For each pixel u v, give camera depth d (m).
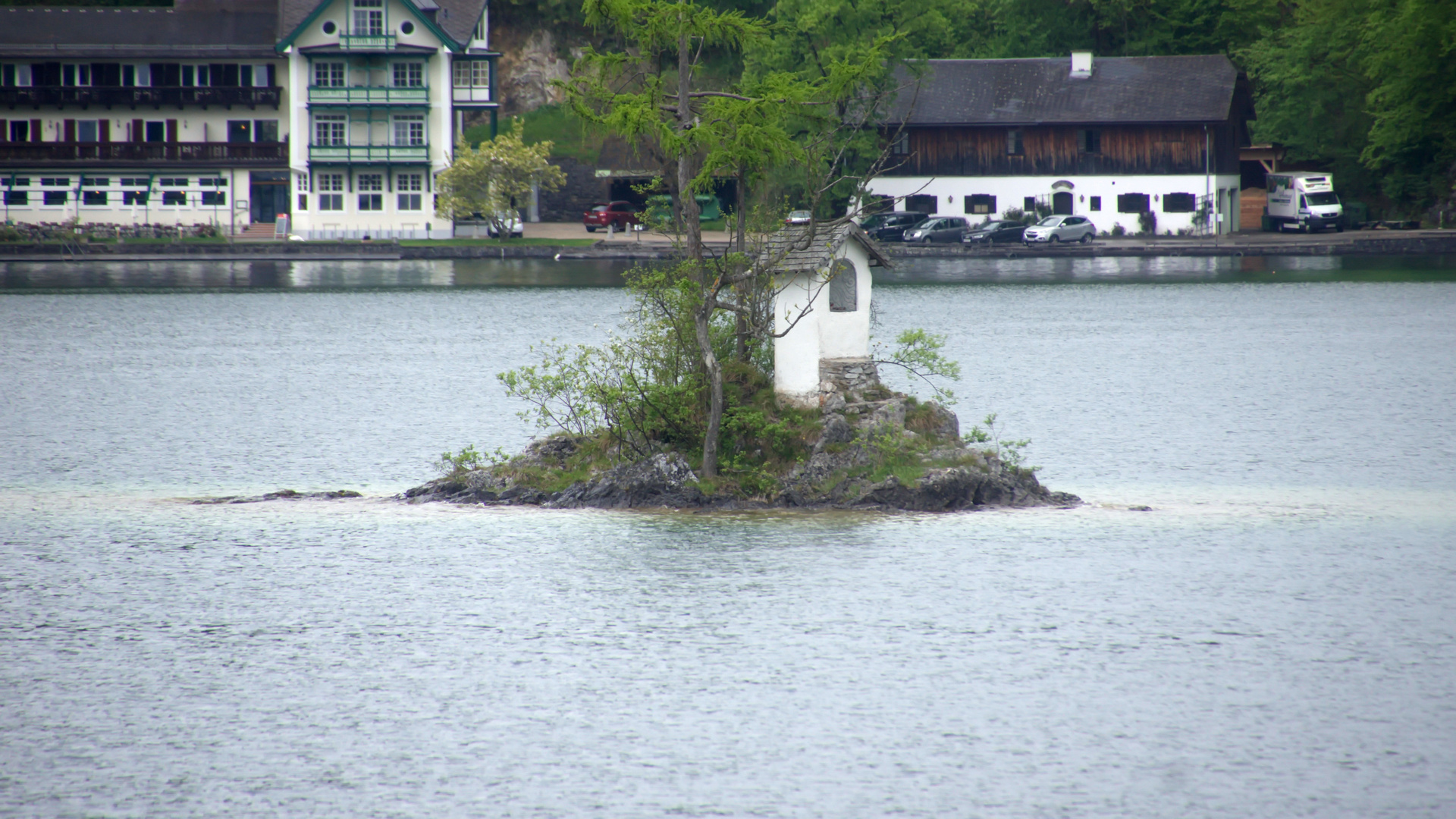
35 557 106.94
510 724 76.06
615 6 113.56
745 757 72.12
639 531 110.62
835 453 116.69
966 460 119.31
